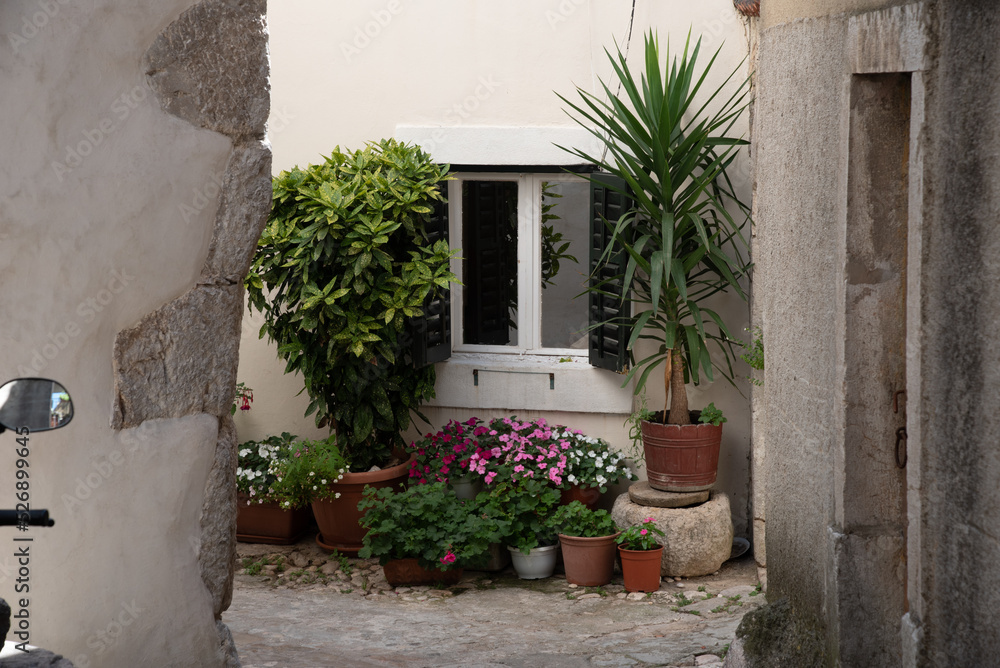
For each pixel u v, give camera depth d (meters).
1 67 1.98
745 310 6.13
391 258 5.93
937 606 2.42
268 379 6.90
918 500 2.46
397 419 6.44
